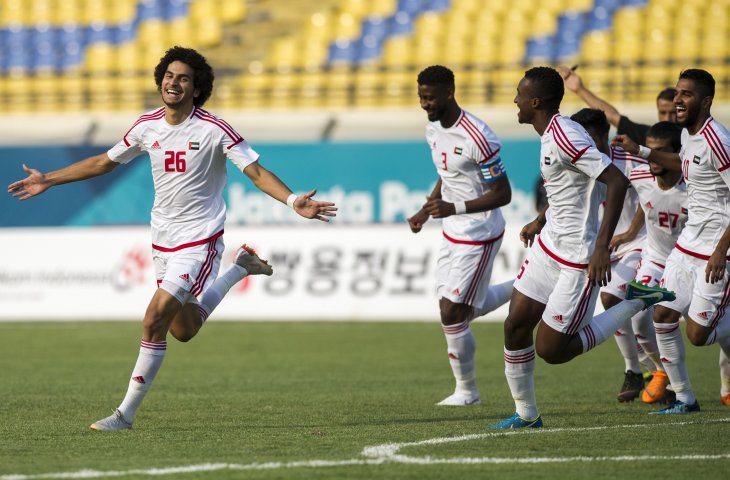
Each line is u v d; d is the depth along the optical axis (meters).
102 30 81.25
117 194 59.75
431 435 22.58
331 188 58.41
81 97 74.81
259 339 48.59
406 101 71.62
